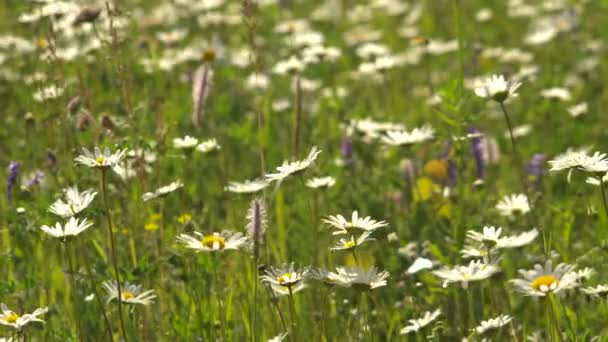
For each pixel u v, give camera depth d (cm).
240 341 786
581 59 1722
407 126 1327
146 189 895
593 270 770
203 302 808
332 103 1295
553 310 673
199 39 1759
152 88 1338
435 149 1179
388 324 822
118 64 940
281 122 1389
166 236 854
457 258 877
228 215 1009
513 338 741
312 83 1484
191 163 1143
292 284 673
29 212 839
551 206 916
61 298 877
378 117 1308
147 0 2111
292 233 996
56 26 1037
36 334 793
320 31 2128
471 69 1614
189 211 975
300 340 734
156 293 811
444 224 989
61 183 930
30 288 810
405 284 863
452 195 998
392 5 2238
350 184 1077
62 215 675
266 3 2202
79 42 1216
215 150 965
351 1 2400
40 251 878
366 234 679
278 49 1869
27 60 1349
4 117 1300
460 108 937
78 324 708
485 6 2183
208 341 750
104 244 869
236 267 844
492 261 694
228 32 1986
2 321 673
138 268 773
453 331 808
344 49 1942
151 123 1089
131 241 867
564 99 1387
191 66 1518
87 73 1170
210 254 750
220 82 1498
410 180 1027
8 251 841
